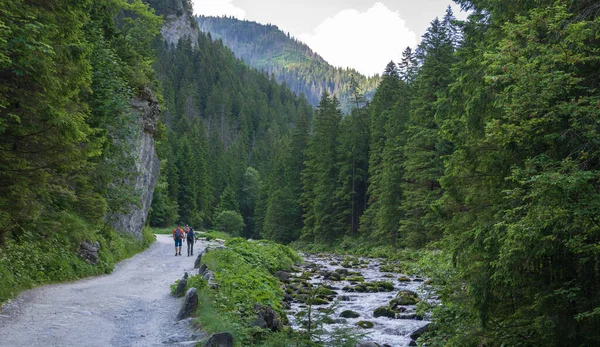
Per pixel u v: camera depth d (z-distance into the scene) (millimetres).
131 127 28562
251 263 24500
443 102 12758
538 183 6316
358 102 68938
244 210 114062
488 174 8945
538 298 7480
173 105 158125
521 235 6621
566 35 6961
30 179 11234
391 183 46375
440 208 10344
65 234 18578
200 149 105000
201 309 11203
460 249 9047
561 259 7355
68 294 13805
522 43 7449
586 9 7340
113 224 30734
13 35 9203
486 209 8953
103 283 16844
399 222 43531
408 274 27141
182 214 89438
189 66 193250
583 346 6969
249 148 169500
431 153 34094
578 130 6598
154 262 25516
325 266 32531
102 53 24312
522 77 6660
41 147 10961
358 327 14078
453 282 10102
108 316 11328
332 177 65562
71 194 17953
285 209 75438
